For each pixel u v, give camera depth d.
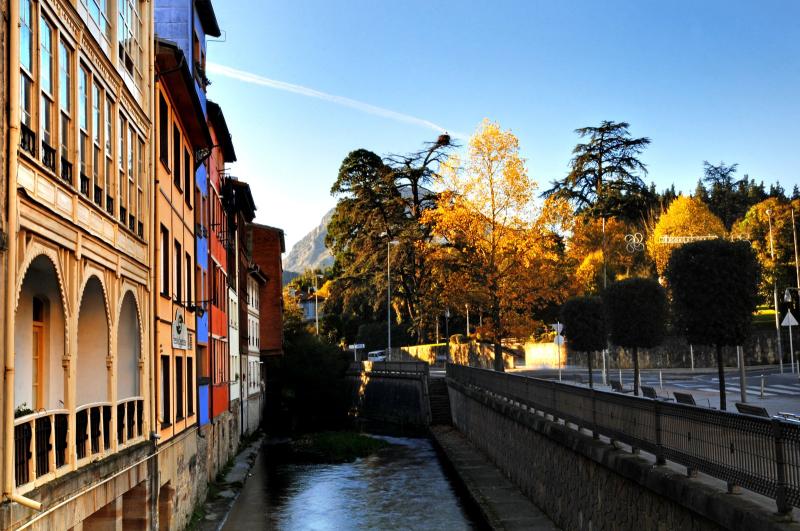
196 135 22.92
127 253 14.05
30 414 9.21
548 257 39.78
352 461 36.62
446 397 50.75
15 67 8.30
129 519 15.02
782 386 33.75
